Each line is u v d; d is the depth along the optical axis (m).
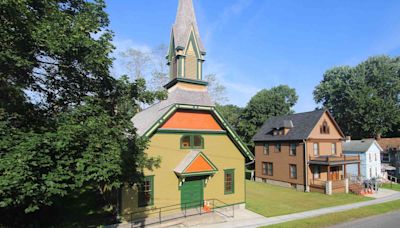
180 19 21.52
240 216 18.73
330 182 28.28
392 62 59.19
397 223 17.61
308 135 31.47
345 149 40.88
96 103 11.07
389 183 37.50
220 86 47.59
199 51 21.22
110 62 10.29
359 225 17.17
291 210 20.83
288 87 63.34
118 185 11.14
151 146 17.66
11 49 7.93
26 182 7.61
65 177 8.45
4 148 7.95
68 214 16.61
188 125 19.25
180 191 18.38
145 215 16.97
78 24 9.20
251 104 53.09
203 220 16.94
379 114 51.59
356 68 60.22
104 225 15.55
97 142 9.59
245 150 21.09
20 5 7.50
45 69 10.21
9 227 11.95
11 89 8.56
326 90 63.84
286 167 33.94
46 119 9.94
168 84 21.44
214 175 19.88
